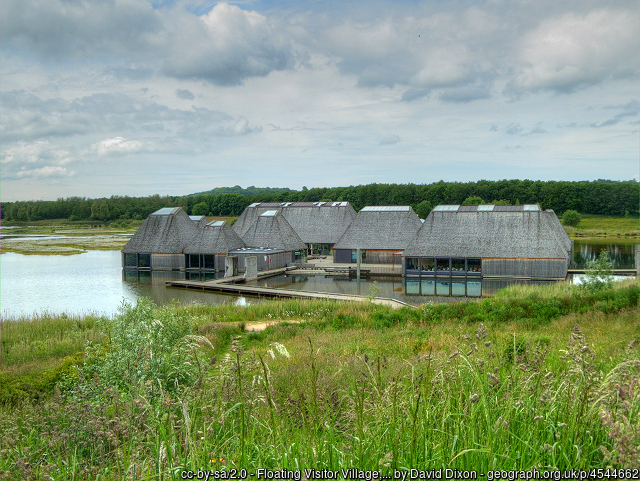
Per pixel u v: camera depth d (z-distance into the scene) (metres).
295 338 23.31
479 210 55.84
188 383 8.51
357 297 39.28
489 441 4.10
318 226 78.62
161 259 62.81
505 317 24.75
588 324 20.52
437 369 5.96
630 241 88.69
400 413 4.77
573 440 4.09
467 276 53.56
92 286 50.34
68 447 5.82
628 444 3.54
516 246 52.31
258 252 59.91
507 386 4.98
